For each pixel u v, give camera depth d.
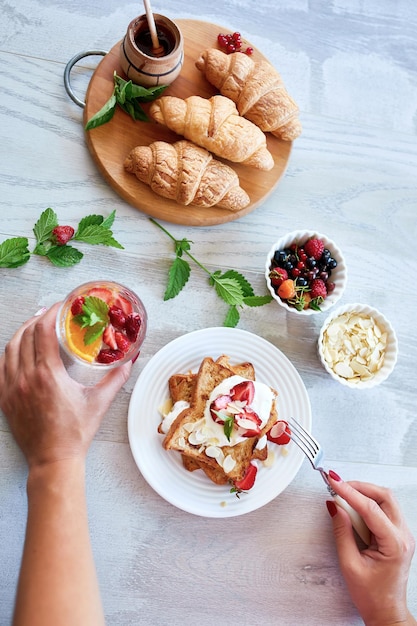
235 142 1.01
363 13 1.17
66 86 1.03
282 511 1.05
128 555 1.01
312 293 1.04
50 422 0.91
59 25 1.06
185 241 1.05
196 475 1.01
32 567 0.82
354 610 1.05
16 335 0.97
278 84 1.04
